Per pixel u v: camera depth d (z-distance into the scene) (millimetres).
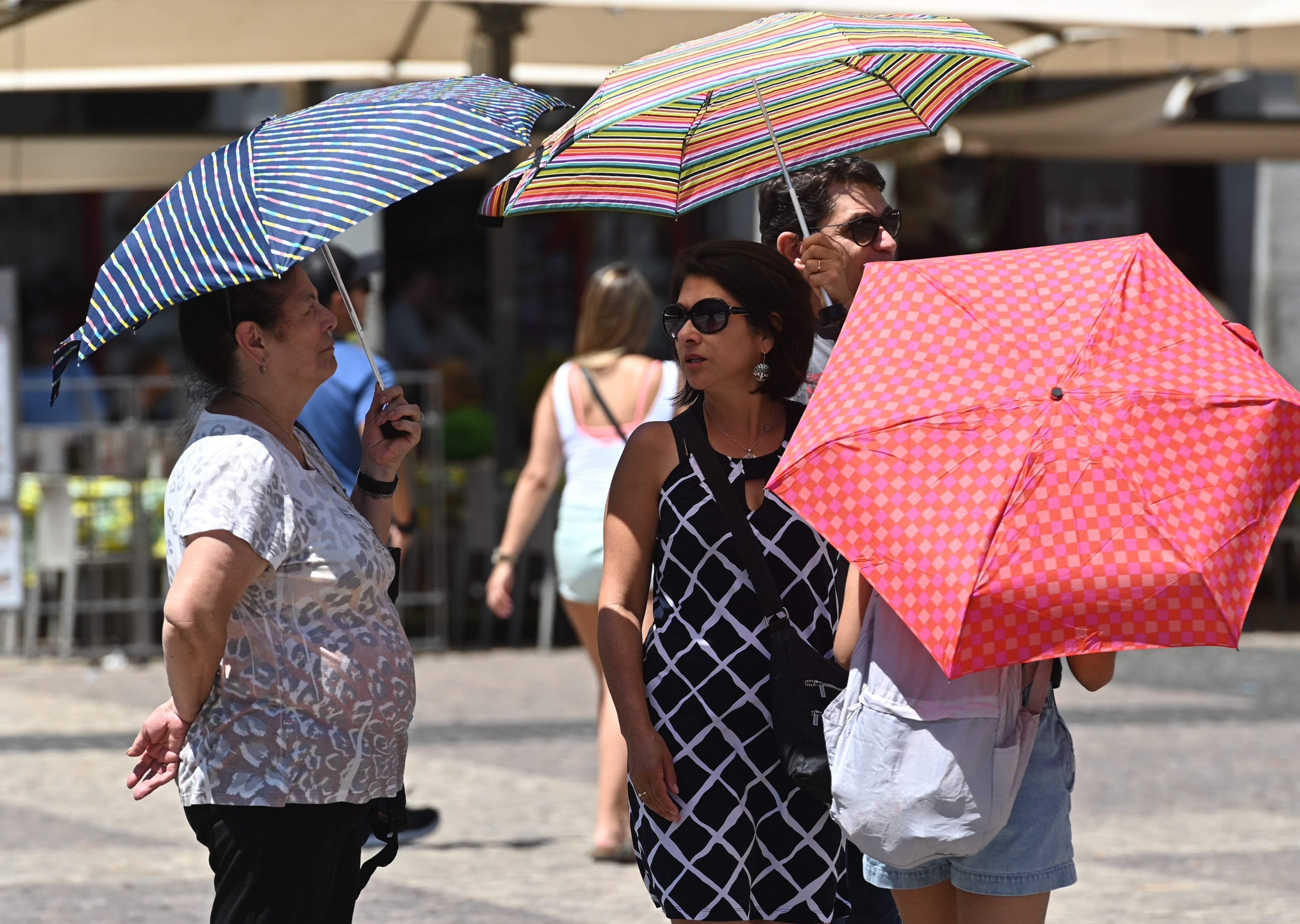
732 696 12875
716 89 12250
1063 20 33781
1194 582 10422
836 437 11031
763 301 13070
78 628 45062
